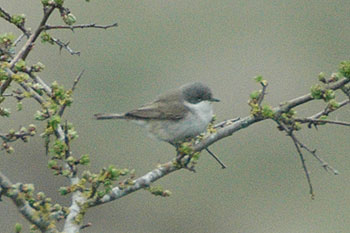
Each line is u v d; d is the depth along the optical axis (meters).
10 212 16.19
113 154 18.38
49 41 7.07
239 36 22.30
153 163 18.23
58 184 17.58
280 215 18.14
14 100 18.16
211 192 18.33
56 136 6.99
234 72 21.08
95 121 18.66
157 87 20.55
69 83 19.64
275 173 18.64
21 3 19.92
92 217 17.88
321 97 6.80
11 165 17.59
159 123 9.50
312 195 6.75
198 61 21.33
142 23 21.89
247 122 7.18
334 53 22.33
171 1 22.62
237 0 23.22
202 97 9.55
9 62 7.15
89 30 20.94
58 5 6.88
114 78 20.42
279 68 21.41
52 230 6.47
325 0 23.14
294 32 22.73
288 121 6.90
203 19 22.53
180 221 18.09
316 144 19.08
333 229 17.66
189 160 7.15
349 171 18.56
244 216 18.09
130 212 18.00
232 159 18.72
